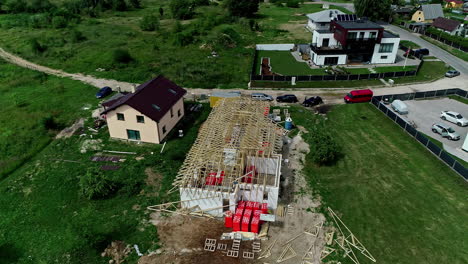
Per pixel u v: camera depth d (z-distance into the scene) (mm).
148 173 40250
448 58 79812
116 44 87312
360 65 74750
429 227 32812
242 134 38250
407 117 53562
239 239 31562
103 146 45688
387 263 29391
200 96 60062
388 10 106812
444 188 37781
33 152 44406
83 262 29562
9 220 34125
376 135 48438
